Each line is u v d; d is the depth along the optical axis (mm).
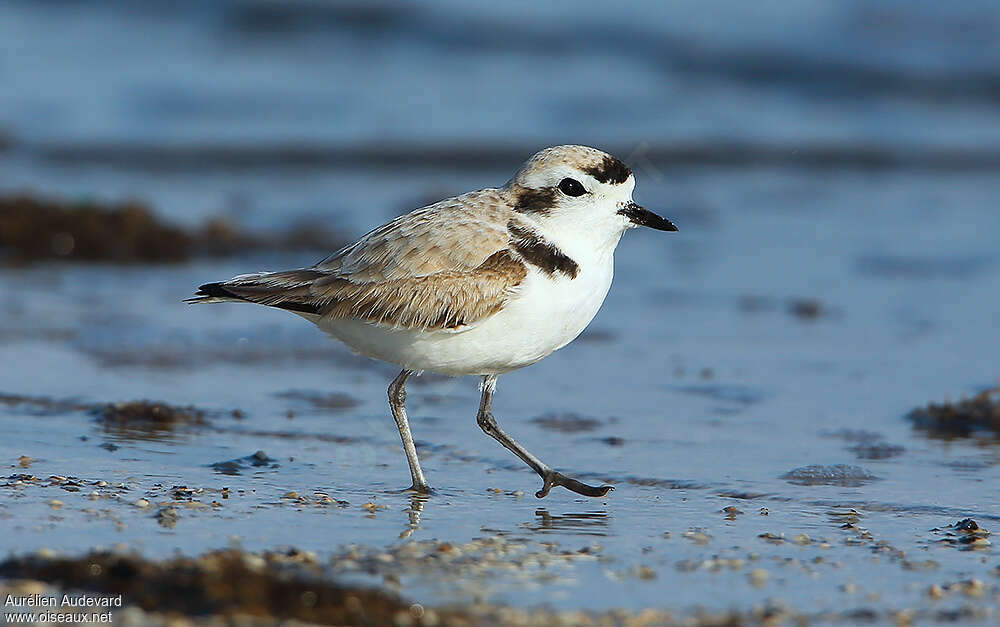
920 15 30969
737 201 22547
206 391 12719
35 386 12609
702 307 16328
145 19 32781
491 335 9516
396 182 24344
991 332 14961
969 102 29281
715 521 9266
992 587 7863
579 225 9617
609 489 9766
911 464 10766
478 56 31250
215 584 7258
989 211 21359
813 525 9188
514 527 9055
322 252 19500
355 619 7023
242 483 9977
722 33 31125
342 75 30312
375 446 11242
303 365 13875
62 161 24594
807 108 29078
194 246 19375
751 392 12883
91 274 18000
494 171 25234
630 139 26422
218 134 26328
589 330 15328
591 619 7215
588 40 31406
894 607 7512
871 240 19547
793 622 7262
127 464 10375
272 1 32750
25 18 32625
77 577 7410
